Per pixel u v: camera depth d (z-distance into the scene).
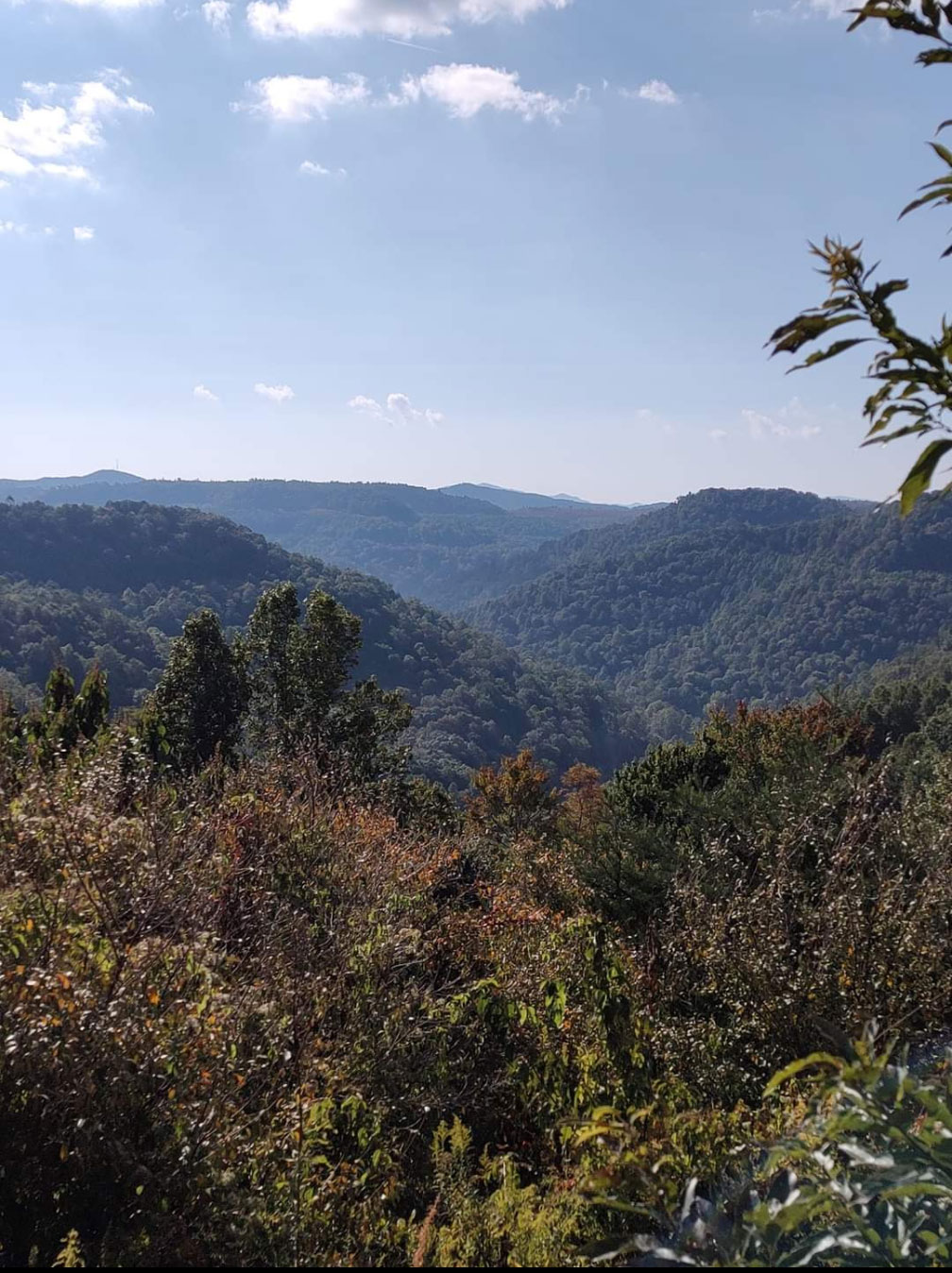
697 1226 1.42
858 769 6.51
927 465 1.19
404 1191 2.86
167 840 3.44
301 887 4.86
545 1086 3.36
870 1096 1.40
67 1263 1.93
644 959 4.80
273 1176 2.43
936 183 1.32
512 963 4.64
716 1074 3.50
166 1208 2.21
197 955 2.88
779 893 4.03
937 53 1.32
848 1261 1.39
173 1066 2.38
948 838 4.24
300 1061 3.01
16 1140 2.27
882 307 1.25
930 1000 3.36
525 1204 2.41
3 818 3.17
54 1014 2.33
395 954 3.91
